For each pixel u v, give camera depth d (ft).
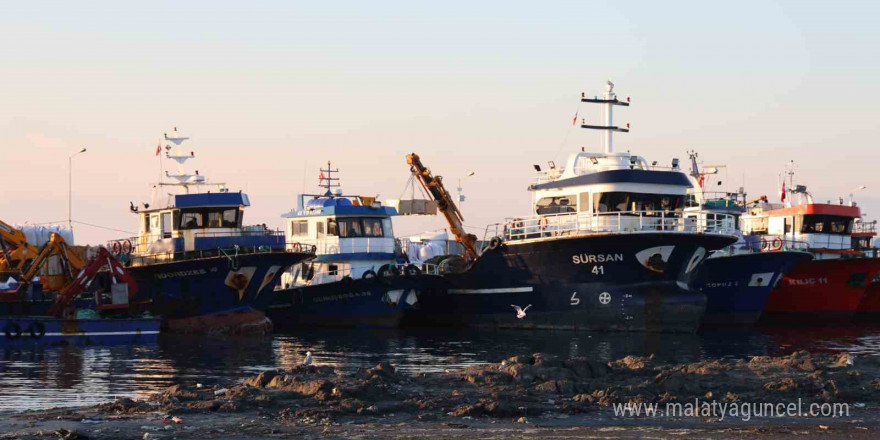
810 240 214.07
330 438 71.36
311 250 178.70
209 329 165.48
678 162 180.45
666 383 91.81
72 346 143.43
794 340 161.48
